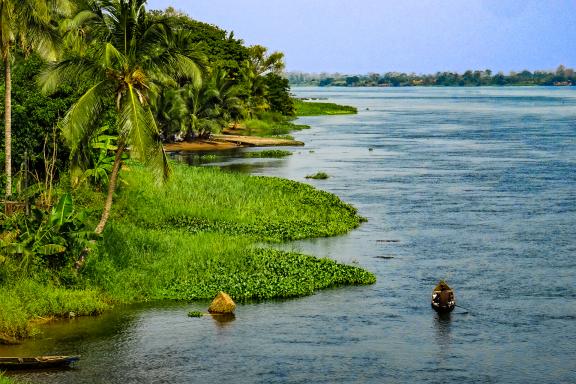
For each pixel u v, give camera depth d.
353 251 53.72
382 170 99.44
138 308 40.09
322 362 32.94
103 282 41.75
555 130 169.50
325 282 45.00
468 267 49.44
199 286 43.12
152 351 33.91
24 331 35.31
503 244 56.12
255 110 191.75
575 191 81.06
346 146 133.50
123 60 38.25
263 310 40.12
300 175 93.31
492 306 41.19
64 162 60.78
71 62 39.44
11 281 38.72
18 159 58.03
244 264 47.38
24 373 31.38
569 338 36.28
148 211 59.34
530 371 32.19
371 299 42.28
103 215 42.72
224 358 33.22
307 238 57.66
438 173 96.25
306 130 174.62
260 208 65.25
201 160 108.94
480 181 88.75
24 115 57.47
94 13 39.31
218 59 173.50
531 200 75.38
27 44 53.88
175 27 39.91
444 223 63.91
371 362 33.03
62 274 40.72
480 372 32.06
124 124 38.81
